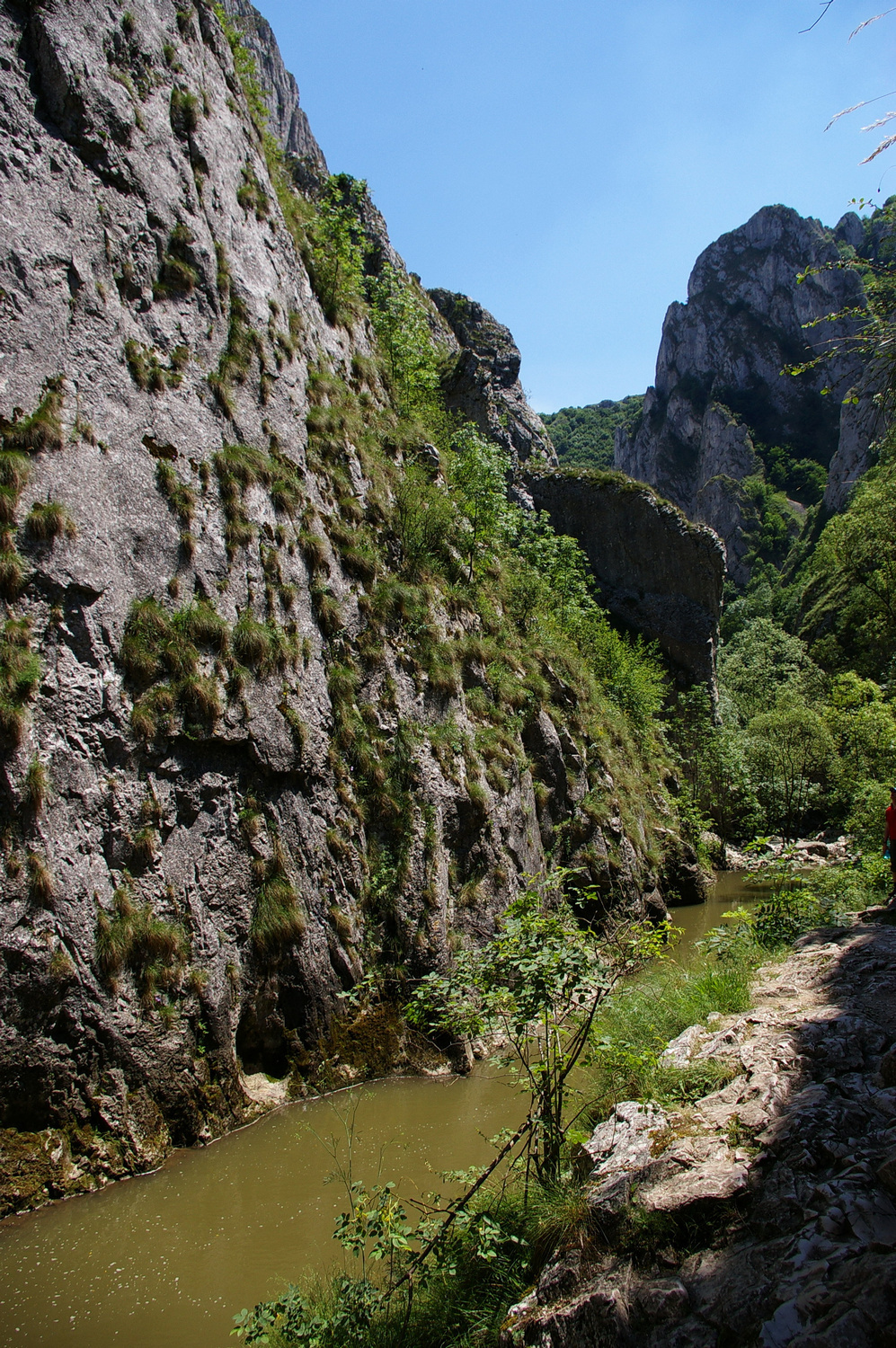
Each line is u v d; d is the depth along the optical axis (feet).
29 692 26.27
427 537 50.26
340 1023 32.32
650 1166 13.66
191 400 35.47
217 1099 27.63
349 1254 20.18
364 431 48.67
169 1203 22.94
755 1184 12.42
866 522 127.85
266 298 42.45
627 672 83.30
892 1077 14.28
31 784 25.62
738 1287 10.63
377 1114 28.78
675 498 458.09
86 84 33.68
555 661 60.23
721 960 25.50
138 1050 25.99
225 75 44.86
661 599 107.45
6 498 27.22
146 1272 19.85
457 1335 14.37
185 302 36.70
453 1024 18.12
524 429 119.65
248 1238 21.12
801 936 26.63
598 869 50.88
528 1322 11.94
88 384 31.19
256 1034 30.27
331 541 40.88
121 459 31.53
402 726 39.52
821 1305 9.55
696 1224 12.16
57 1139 23.93
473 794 40.42
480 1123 27.84
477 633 49.65
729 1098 15.42
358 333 56.95
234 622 33.88
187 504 33.37
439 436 65.21
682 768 99.40
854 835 52.70
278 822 33.06
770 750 113.70
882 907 28.86
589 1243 12.62
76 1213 22.49
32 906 24.80
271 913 31.32
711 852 89.61
